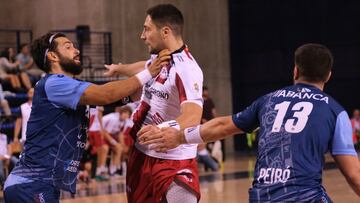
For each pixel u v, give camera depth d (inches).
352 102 860.6
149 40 184.5
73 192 174.9
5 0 791.1
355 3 850.1
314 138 140.9
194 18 863.1
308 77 148.9
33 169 167.5
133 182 188.2
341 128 142.4
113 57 738.2
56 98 167.3
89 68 692.1
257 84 924.6
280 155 141.9
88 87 166.7
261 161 145.0
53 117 168.2
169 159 182.2
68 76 177.3
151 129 158.4
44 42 175.8
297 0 890.1
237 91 931.3
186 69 176.9
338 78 869.8
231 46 928.9
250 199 144.3
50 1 764.0
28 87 603.5
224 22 909.2
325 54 148.1
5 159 459.5
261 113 149.2
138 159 186.7
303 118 142.7
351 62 858.1
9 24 789.9
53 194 169.3
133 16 755.4
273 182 140.9
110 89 166.7
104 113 633.0
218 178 521.0
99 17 735.1
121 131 566.6
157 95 182.7
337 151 142.6
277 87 909.2
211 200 380.2
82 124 173.8
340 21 863.1
